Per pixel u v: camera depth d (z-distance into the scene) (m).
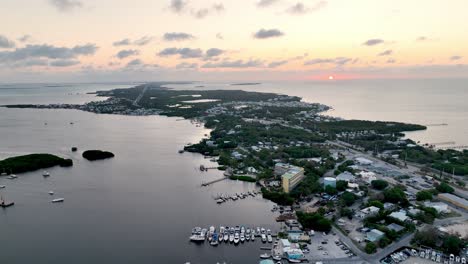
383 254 195.38
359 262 187.12
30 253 199.50
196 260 192.00
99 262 190.12
